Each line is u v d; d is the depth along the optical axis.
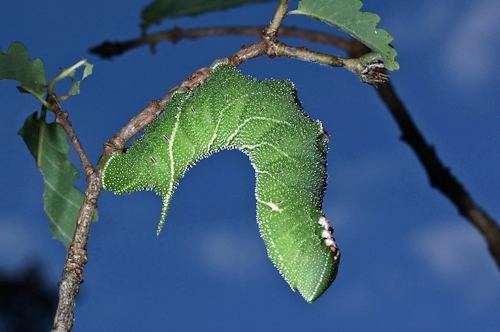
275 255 0.34
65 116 0.34
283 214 0.34
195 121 0.34
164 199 0.34
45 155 0.35
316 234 0.33
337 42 0.36
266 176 0.34
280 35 0.36
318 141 0.34
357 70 0.33
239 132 0.34
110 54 0.35
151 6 0.35
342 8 0.33
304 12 0.33
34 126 0.34
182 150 0.34
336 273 0.33
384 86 0.35
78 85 0.34
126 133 0.33
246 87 0.34
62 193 0.35
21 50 0.34
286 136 0.34
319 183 0.34
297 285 0.34
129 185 0.33
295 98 0.35
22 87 0.34
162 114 0.34
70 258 0.33
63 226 0.35
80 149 0.33
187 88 0.34
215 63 0.34
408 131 0.35
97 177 0.33
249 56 0.34
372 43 0.33
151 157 0.33
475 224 0.35
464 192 0.35
